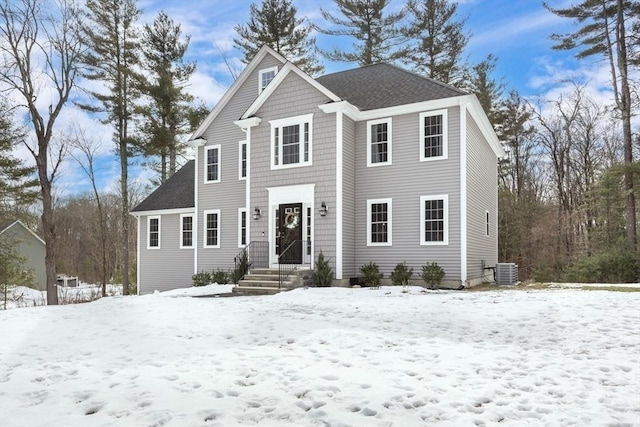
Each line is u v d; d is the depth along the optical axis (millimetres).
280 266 16266
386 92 17469
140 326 8469
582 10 23125
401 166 16141
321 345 6500
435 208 15516
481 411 3906
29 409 4172
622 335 6859
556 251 26188
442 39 29141
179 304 11469
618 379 4762
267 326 8070
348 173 16484
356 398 4211
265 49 20047
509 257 29172
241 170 20359
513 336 7055
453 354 5852
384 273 16109
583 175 27828
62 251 45406
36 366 5805
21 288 27375
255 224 17562
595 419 3680
